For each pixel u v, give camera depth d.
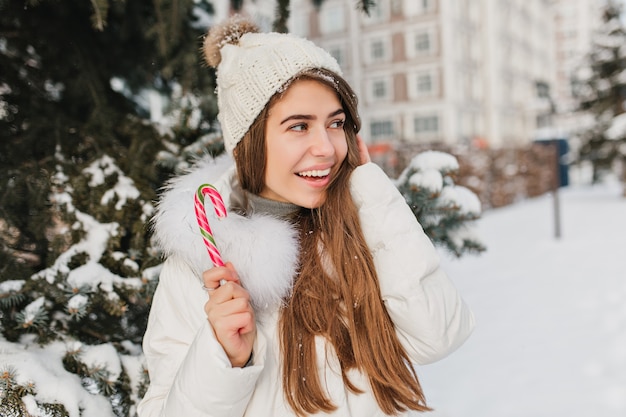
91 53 2.29
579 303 4.73
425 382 3.26
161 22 2.11
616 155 13.96
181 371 1.04
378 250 1.22
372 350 1.18
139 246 1.76
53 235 1.79
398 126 28.66
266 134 1.20
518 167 14.34
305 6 28.70
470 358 3.61
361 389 1.19
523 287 5.43
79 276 1.62
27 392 1.36
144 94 2.97
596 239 7.93
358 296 1.20
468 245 2.19
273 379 1.16
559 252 7.16
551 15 41.94
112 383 1.54
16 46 2.14
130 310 1.83
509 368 3.41
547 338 3.90
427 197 1.95
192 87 2.33
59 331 1.67
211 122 2.32
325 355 1.17
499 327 4.23
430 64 27.59
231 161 1.43
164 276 1.24
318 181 1.20
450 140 27.16
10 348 1.51
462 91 28.55
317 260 1.23
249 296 1.09
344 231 1.22
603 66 13.80
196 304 1.17
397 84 28.53
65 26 2.16
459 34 28.28
